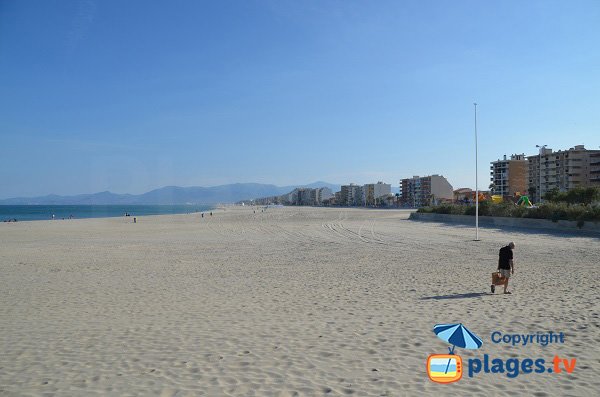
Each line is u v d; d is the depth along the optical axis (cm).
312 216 8100
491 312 961
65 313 1002
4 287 1355
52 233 4231
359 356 686
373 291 1233
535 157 13688
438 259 1978
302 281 1427
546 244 2542
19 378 609
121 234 4062
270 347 733
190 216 8650
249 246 2781
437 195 19075
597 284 1296
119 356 696
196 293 1234
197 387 570
